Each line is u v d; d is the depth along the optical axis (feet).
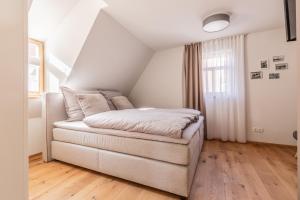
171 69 12.42
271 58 9.63
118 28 8.62
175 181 4.61
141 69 13.21
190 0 6.59
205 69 11.00
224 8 7.18
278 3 6.86
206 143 10.18
